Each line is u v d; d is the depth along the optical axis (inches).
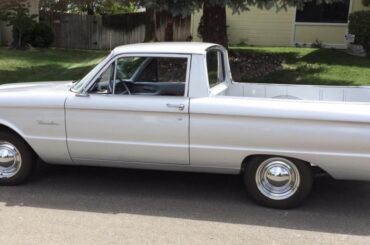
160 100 213.6
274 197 213.2
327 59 561.6
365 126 197.3
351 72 484.7
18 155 235.0
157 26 853.8
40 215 204.2
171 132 213.6
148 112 213.9
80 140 223.8
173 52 219.8
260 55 555.5
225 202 221.3
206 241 183.0
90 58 743.1
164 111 211.8
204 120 209.6
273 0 389.1
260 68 488.7
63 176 252.8
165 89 219.8
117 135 219.5
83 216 203.8
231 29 832.9
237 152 209.9
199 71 215.3
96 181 246.4
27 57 709.9
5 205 214.4
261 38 828.6
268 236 188.2
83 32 1027.3
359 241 185.8
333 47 779.4
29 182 243.4
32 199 221.5
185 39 891.4
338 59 560.7
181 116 211.3
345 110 198.2
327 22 799.1
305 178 209.6
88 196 226.1
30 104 224.8
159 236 186.5
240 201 222.7
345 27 792.3
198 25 816.3
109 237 185.2
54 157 231.3
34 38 884.6
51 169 263.6
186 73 216.4
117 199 222.8
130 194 229.5
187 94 214.7
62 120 223.6
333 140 200.5
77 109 221.0
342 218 206.4
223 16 467.2
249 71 474.0
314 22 804.0
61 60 699.4
